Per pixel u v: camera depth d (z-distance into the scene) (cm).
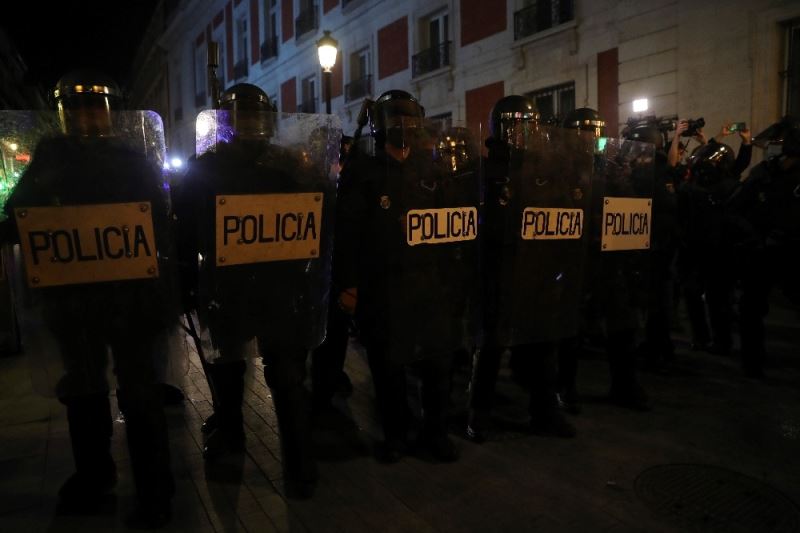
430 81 1427
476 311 296
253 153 241
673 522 237
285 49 2072
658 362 442
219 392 302
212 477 282
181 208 246
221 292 242
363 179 273
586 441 317
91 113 212
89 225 215
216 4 2617
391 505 253
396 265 271
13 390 420
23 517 247
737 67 832
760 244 410
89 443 252
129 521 243
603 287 331
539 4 1133
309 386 436
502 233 293
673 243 423
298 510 250
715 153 460
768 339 532
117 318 223
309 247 254
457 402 384
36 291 212
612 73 1010
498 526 235
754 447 307
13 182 206
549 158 297
